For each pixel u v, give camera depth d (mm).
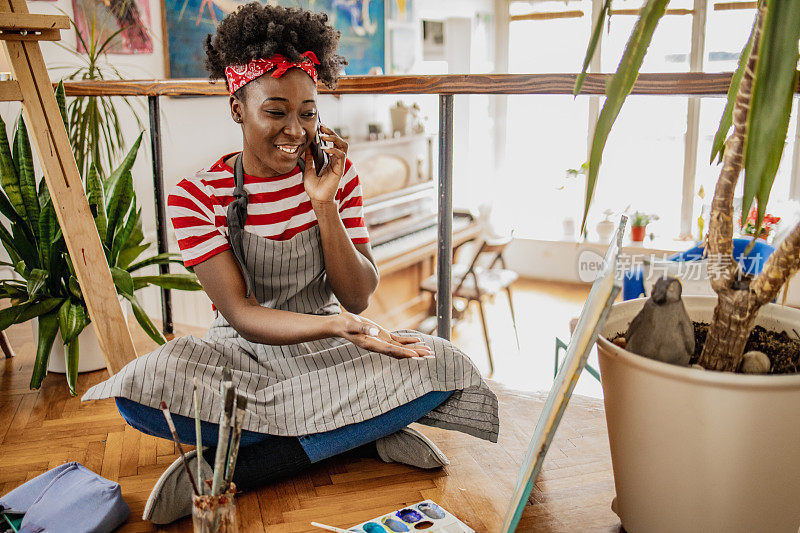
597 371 2043
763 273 1058
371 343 1283
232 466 1033
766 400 1000
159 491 1287
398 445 1482
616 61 6414
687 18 5996
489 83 1646
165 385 1280
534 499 1367
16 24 1667
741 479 1054
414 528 1243
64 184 1803
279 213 1430
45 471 1525
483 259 7055
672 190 6395
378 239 5254
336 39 1424
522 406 1788
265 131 1317
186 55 4113
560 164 6926
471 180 6898
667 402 1057
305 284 1482
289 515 1326
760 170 905
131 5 3732
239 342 1493
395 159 5707
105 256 2029
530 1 6781
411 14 6168
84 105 3436
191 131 4207
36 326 2236
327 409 1384
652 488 1128
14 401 1894
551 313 6375
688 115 6121
